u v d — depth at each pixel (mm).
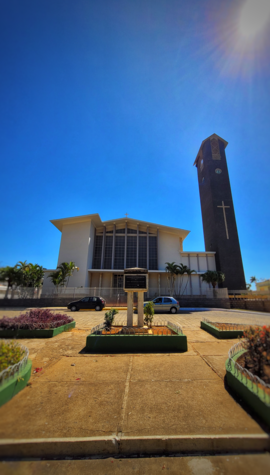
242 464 2539
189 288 35500
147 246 37844
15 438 2770
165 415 3256
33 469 2520
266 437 2762
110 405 3521
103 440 2775
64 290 27609
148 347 6359
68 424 3047
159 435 2844
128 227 39469
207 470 2475
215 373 4738
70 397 3754
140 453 2725
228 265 39312
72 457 2680
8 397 3613
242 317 15008
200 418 3178
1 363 3830
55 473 2479
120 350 6328
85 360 5562
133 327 8242
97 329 7664
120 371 4855
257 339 4246
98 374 4699
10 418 3150
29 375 4391
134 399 3699
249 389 3477
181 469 2516
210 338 7941
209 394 3857
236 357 5016
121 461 2641
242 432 2863
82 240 34906
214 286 34438
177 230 38469
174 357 5762
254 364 4285
